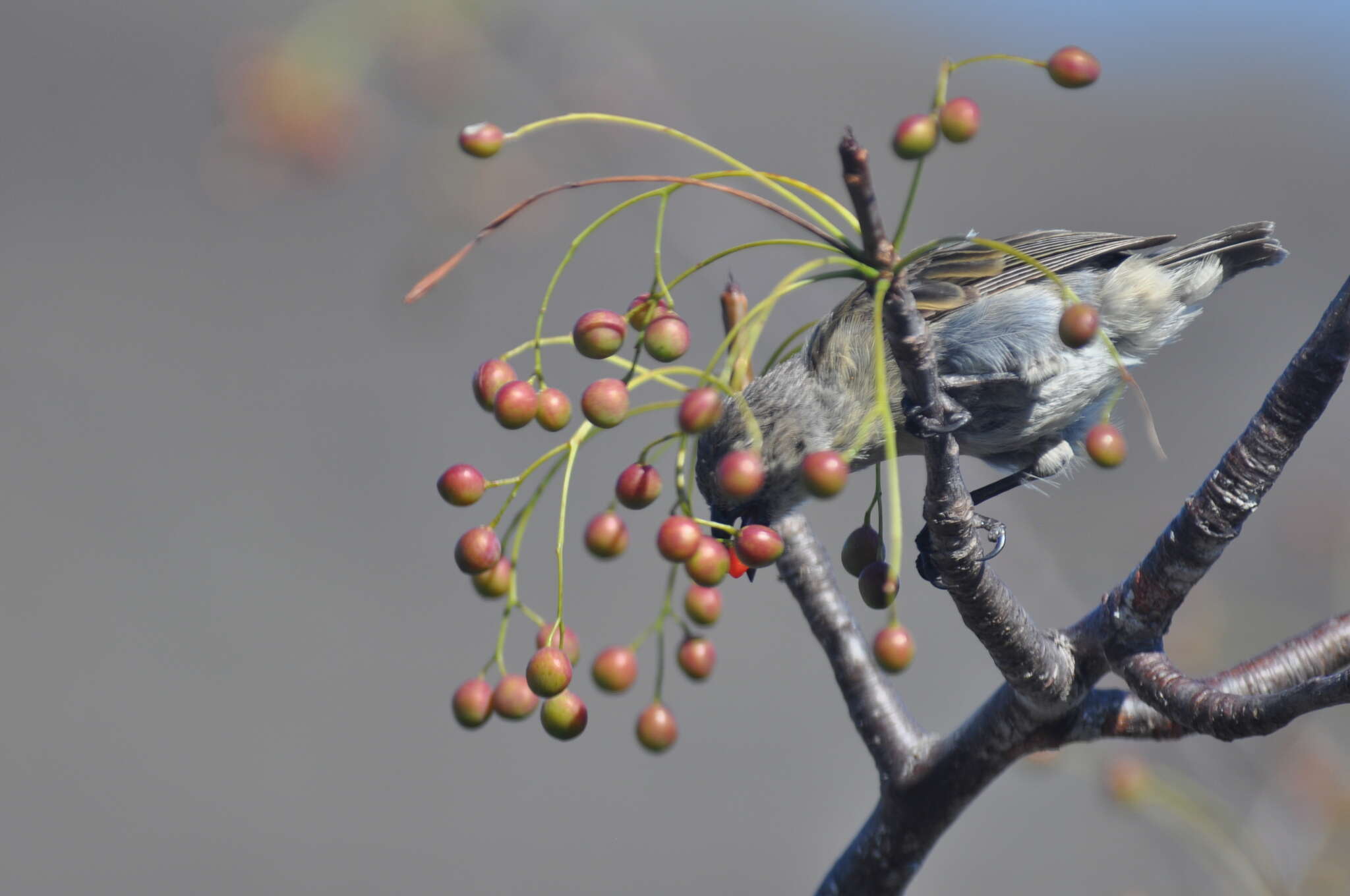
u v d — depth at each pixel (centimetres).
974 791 536
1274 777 792
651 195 440
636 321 472
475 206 720
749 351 468
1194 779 787
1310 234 2053
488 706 510
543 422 471
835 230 407
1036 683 488
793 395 724
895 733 560
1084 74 382
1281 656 521
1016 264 772
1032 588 818
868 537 505
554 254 2002
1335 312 442
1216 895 957
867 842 560
